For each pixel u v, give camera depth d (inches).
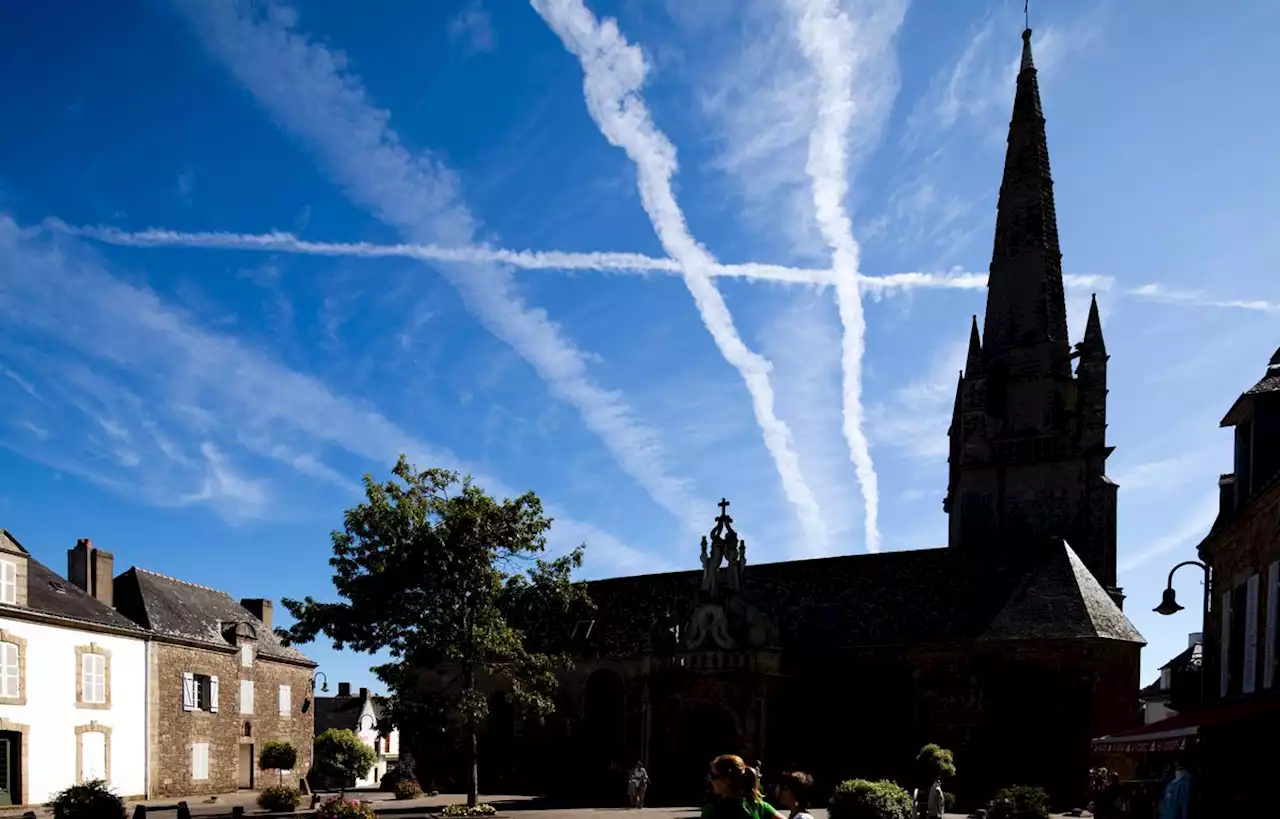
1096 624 1369.3
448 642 1216.8
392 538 1217.4
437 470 1278.3
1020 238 1809.8
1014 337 1772.9
